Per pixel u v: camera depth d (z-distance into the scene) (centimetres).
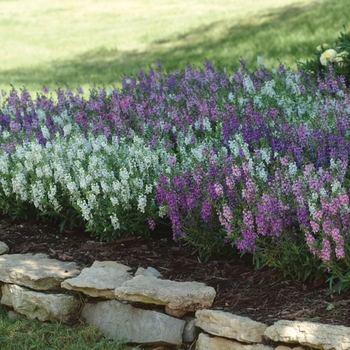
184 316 467
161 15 2317
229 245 530
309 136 576
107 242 576
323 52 876
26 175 641
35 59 1894
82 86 1407
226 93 751
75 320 514
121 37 2034
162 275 514
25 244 596
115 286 495
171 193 523
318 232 454
